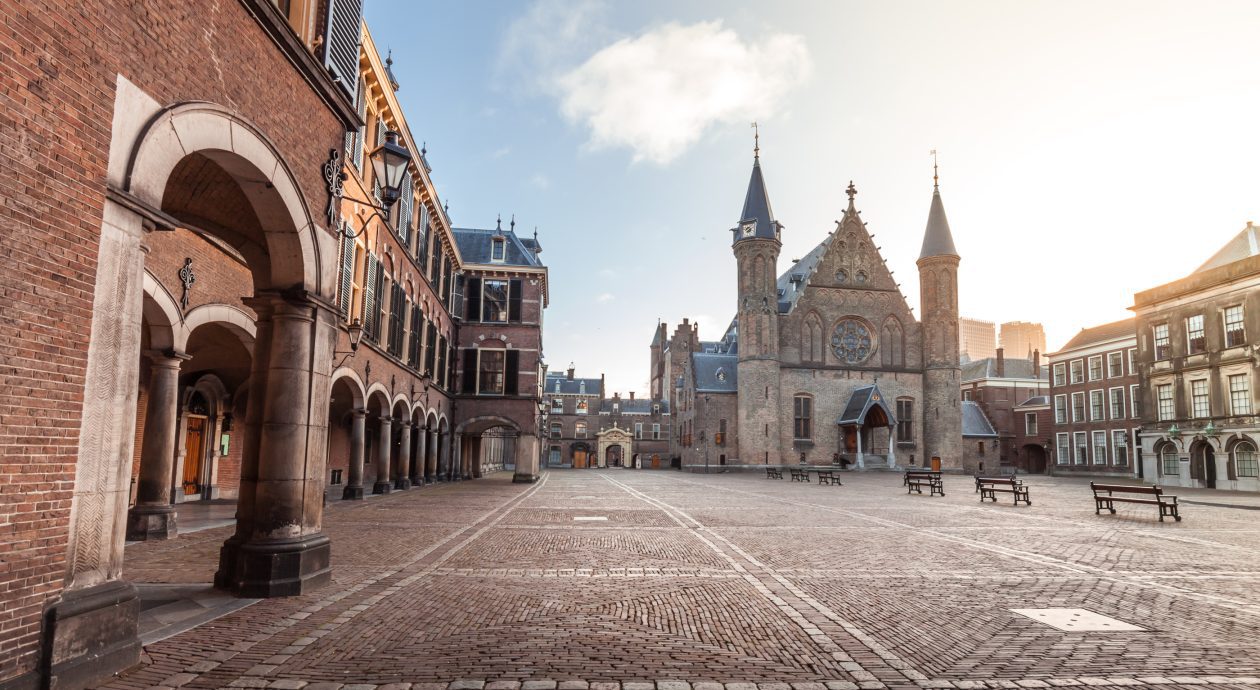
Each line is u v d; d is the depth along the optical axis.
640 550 10.90
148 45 5.43
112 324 5.04
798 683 4.86
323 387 8.37
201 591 7.55
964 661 5.38
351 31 9.38
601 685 4.77
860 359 56.56
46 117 4.48
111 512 5.02
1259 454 34.47
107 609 4.84
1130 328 50.84
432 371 29.47
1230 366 36.66
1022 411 66.56
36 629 4.34
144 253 5.35
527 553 10.45
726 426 58.38
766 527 14.36
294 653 5.41
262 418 7.91
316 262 8.31
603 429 90.25
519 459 34.31
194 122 5.91
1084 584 8.41
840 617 6.70
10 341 4.21
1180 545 12.27
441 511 17.16
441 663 5.21
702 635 6.05
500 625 6.30
